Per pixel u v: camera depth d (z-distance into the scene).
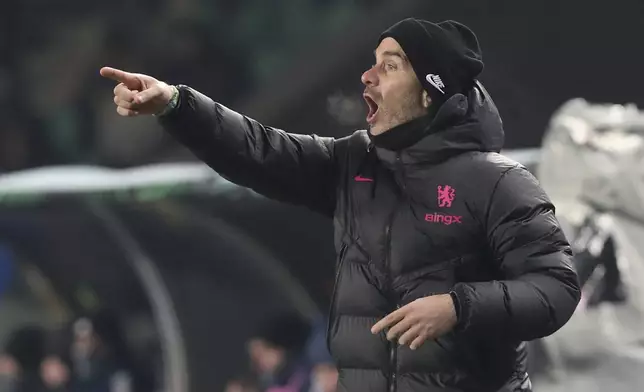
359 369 8.90
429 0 25.89
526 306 8.24
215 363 25.28
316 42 42.12
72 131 45.75
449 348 8.66
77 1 48.00
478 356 8.73
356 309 8.92
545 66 24.20
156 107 8.85
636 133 18.42
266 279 25.00
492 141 9.01
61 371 25.95
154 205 23.59
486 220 8.73
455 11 25.42
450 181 8.80
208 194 22.92
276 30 45.28
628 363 17.38
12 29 47.94
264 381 22.55
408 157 8.95
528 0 24.50
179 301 25.25
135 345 26.22
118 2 47.22
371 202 9.04
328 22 44.50
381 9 26.67
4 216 25.00
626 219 18.05
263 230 24.31
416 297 8.77
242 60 45.09
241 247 24.52
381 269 8.88
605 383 17.48
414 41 8.84
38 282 27.47
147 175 23.42
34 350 26.22
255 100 29.94
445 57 8.82
